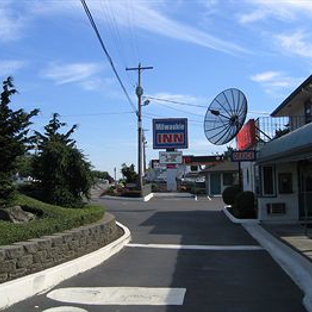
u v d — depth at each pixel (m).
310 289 10.17
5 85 14.30
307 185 23.23
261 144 23.91
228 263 13.45
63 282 10.93
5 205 14.30
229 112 27.30
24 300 9.37
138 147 47.12
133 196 44.41
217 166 56.28
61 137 19.59
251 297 9.73
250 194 24.27
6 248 9.60
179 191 59.19
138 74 47.81
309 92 21.73
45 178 18.33
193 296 9.80
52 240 11.34
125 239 17.02
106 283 10.89
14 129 14.37
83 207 18.50
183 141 58.28
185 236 18.98
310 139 15.54
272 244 16.27
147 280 11.23
